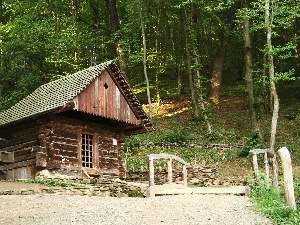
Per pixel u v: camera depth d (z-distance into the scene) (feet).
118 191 57.31
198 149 97.35
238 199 44.06
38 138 66.23
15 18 117.60
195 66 112.47
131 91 74.49
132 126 77.41
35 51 116.88
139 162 88.63
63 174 66.44
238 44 145.89
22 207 38.96
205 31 144.77
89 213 35.81
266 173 49.75
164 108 127.44
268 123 109.60
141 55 122.62
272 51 84.84
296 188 44.88
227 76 160.35
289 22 87.76
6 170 70.08
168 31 140.77
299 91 127.44
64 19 114.32
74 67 114.93
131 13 117.80
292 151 93.04
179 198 46.03
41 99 72.02
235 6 117.70
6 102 121.49
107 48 134.92
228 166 88.22
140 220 32.68
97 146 72.69
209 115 108.88
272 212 34.09
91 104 68.49
